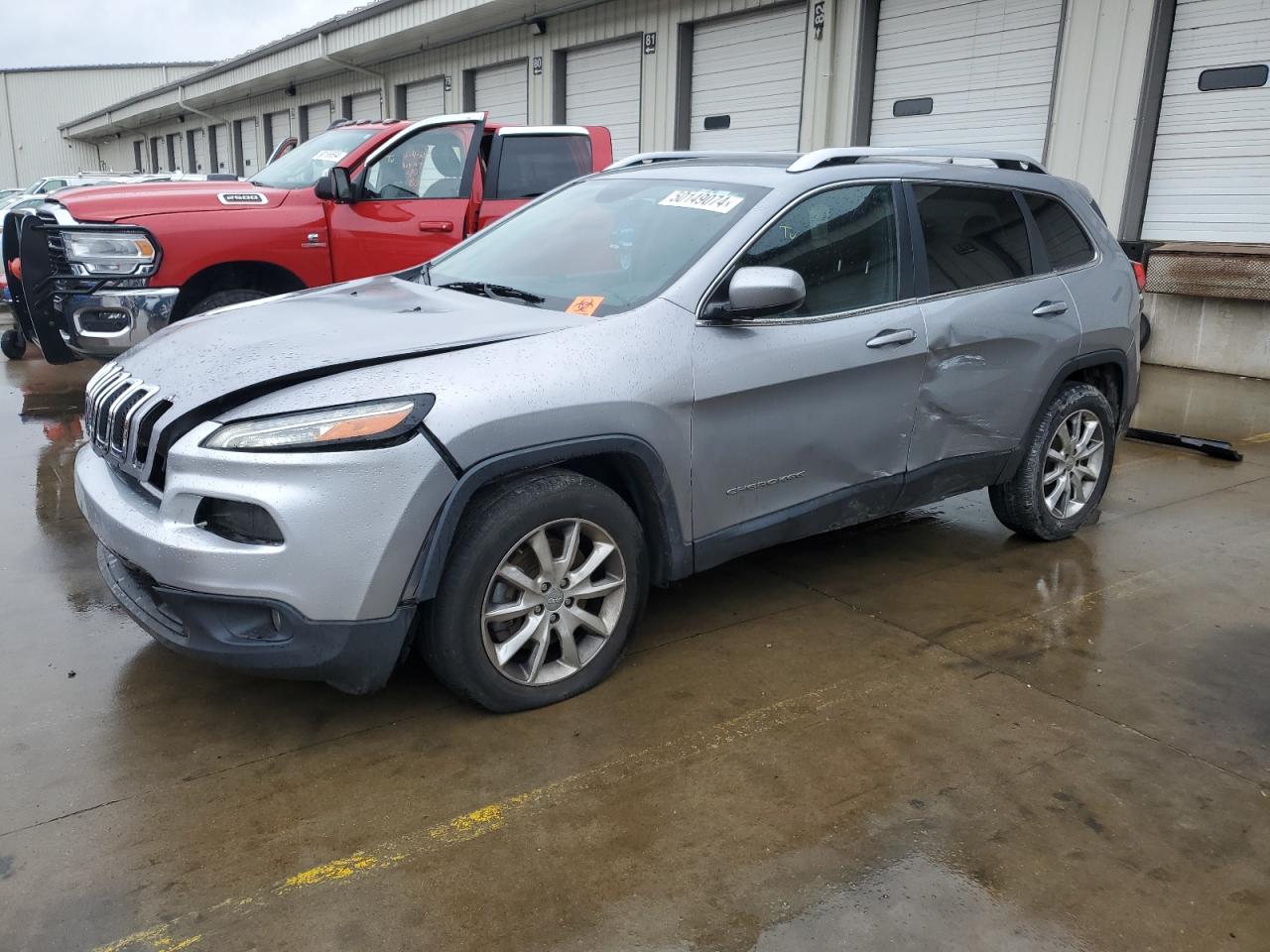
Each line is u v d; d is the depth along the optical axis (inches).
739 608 158.7
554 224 161.9
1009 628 152.3
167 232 242.4
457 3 586.6
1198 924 90.3
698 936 87.5
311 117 926.4
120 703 125.6
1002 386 167.9
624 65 549.0
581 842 99.8
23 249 245.8
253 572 104.7
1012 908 91.7
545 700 125.2
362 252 268.1
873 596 164.2
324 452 105.0
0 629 146.2
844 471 149.9
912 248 155.6
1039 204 180.5
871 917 90.2
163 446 112.1
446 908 90.3
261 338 123.0
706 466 132.4
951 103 409.1
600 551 126.0
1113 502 217.8
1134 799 109.0
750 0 469.4
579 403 117.4
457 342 118.6
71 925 87.3
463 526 115.0
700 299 131.4
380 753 115.2
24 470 229.9
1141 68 347.6
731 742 118.7
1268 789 111.5
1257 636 150.6
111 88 1764.3
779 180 145.1
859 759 115.7
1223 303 356.5
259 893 91.7
